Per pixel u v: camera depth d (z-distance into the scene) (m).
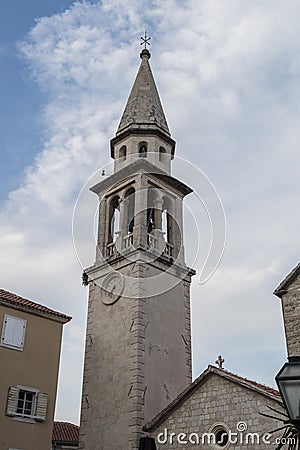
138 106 36.91
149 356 27.50
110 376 27.70
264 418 20.06
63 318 27.58
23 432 23.92
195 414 22.33
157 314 29.08
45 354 26.23
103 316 29.97
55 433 37.12
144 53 41.50
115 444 25.50
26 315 26.20
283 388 7.25
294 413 7.07
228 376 21.70
